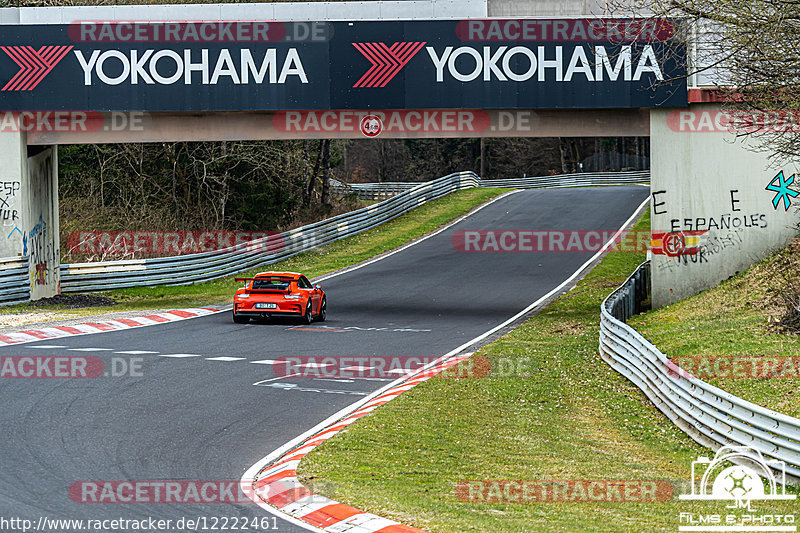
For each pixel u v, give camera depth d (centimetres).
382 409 5066
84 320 8862
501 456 4225
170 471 3797
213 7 9894
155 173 18375
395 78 9575
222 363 6544
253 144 18325
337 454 4084
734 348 6488
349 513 3212
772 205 9362
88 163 17650
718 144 9419
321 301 9325
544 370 6506
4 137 10081
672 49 9162
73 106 9831
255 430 4597
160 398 5288
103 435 4381
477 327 8856
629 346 6262
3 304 10212
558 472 3991
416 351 7344
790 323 7019
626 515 3347
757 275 8969
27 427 4484
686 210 9512
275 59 9669
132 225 16812
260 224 19012
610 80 9375
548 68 9438
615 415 5375
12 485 3512
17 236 10288
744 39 6556
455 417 4972
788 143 7325
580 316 9512
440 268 13775
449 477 3803
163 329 8462
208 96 9731
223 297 11625
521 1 10038
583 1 10006
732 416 4322
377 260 14712
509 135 9819
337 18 9869
